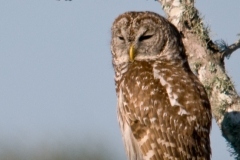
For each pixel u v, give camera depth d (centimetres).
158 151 1612
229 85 1625
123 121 1675
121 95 1678
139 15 1712
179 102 1608
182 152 1597
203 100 1609
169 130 1605
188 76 1647
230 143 1612
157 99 1625
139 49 1702
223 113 1619
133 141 1656
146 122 1627
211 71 1628
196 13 1652
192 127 1594
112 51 1745
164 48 1700
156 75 1656
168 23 1700
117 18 1736
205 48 1634
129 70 1691
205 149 1609
